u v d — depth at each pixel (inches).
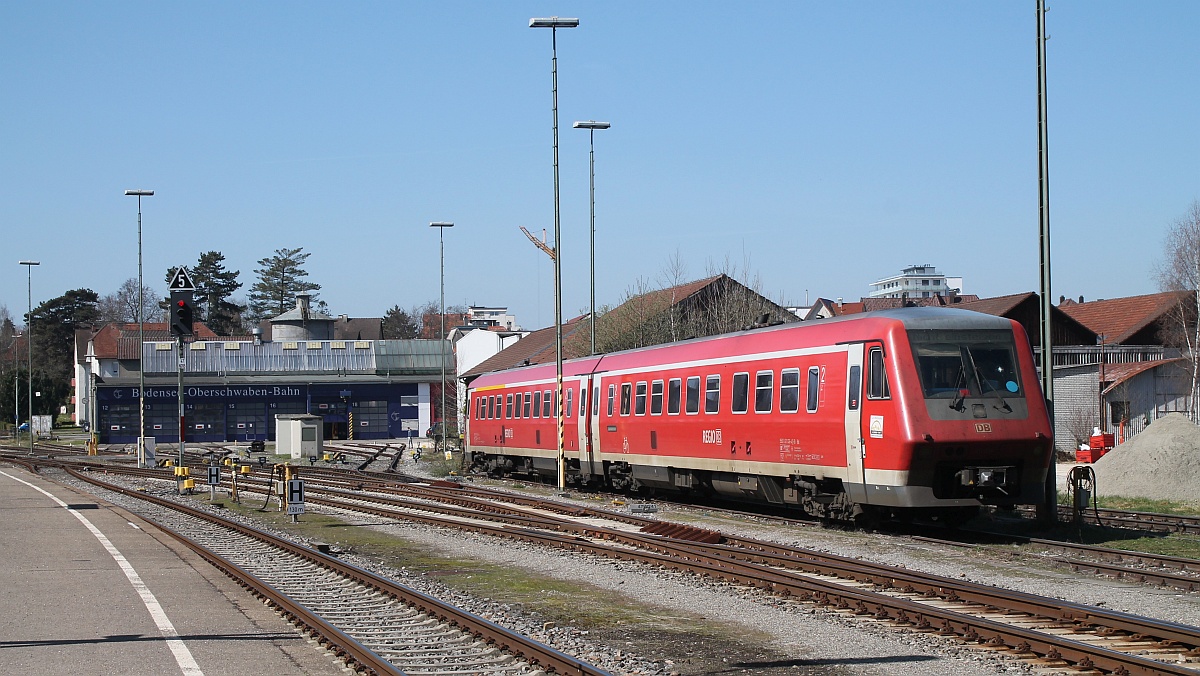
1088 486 1026.7
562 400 1282.0
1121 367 1984.5
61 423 4736.7
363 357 3531.0
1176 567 622.8
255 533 841.5
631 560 672.4
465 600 545.6
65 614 490.6
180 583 583.8
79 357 4916.3
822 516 855.1
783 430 876.0
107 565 657.0
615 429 1179.3
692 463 1017.5
